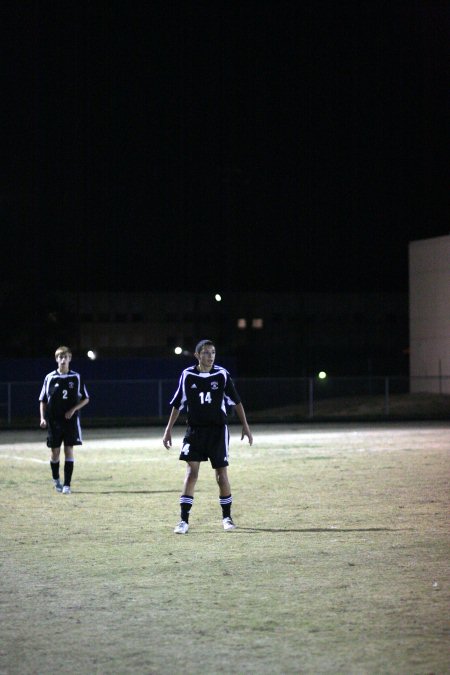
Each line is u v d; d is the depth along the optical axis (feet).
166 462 145.18
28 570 61.87
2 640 45.78
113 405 289.53
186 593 54.85
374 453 156.46
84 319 458.09
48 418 106.01
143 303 466.70
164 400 293.64
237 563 63.31
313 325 478.18
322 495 100.01
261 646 43.98
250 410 321.73
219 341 469.98
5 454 165.48
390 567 61.72
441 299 321.93
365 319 483.10
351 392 395.14
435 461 140.87
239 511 87.97
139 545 70.49
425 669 40.27
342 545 69.67
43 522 82.43
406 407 287.89
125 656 42.83
